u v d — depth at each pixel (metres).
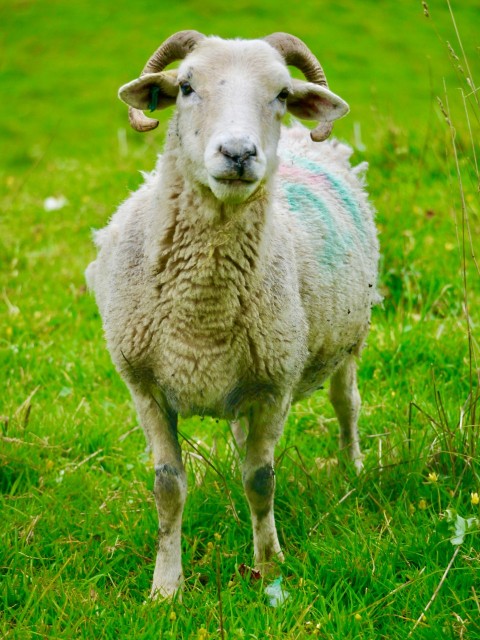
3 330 7.39
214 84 4.02
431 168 9.85
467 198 8.99
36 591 4.16
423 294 7.61
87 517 4.81
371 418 6.02
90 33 26.27
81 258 9.05
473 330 6.68
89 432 5.87
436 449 5.05
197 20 26.08
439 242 8.27
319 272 4.79
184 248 4.10
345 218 5.34
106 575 4.38
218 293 4.09
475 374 6.18
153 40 25.11
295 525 4.77
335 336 5.05
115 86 22.34
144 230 4.33
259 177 3.76
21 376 6.64
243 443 5.49
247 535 4.70
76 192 11.36
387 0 27.31
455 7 26.45
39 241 9.59
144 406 4.44
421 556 4.30
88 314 7.82
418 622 3.78
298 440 5.77
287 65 4.63
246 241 4.11
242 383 4.34
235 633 3.78
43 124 19.89
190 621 3.90
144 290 4.22
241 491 4.96
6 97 21.94
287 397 4.48
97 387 6.67
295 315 4.39
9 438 5.36
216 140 3.74
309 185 5.21
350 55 22.67
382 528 4.55
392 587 4.10
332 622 3.91
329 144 5.97
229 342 4.18
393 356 6.61
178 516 4.29
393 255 7.77
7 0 29.58
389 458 5.21
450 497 4.67
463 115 13.41
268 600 4.09
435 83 20.64
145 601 4.11
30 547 4.56
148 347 4.26
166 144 4.26
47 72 23.62
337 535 4.58
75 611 3.98
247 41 4.30
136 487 5.20
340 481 5.07
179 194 4.16
